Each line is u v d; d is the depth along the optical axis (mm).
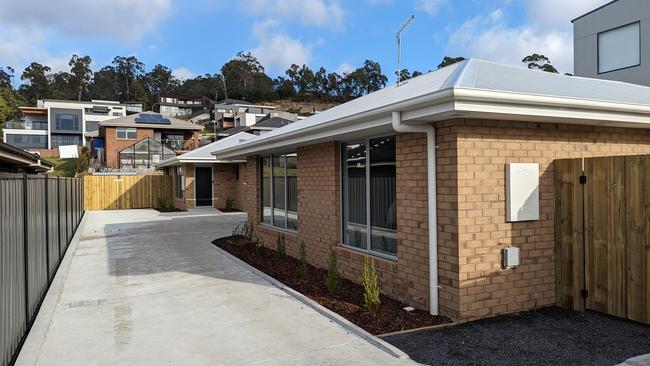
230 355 4375
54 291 7004
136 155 36062
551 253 5566
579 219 5324
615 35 16516
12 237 4602
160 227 15648
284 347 4535
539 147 5469
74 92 106188
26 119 72812
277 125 61875
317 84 117250
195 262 9203
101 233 14266
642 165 4703
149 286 7227
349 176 7480
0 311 3963
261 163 11672
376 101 6914
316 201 8312
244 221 17422
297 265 8547
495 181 5199
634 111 5250
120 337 4934
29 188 5629
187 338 4859
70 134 68812
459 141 4980
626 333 4648
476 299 5113
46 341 4852
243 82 118750
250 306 5992
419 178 5570
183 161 21688
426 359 4137
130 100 108500
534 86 5426
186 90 117062
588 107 4953
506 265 5215
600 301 5145
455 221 5031
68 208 12109
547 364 3982
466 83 5051
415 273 5672
